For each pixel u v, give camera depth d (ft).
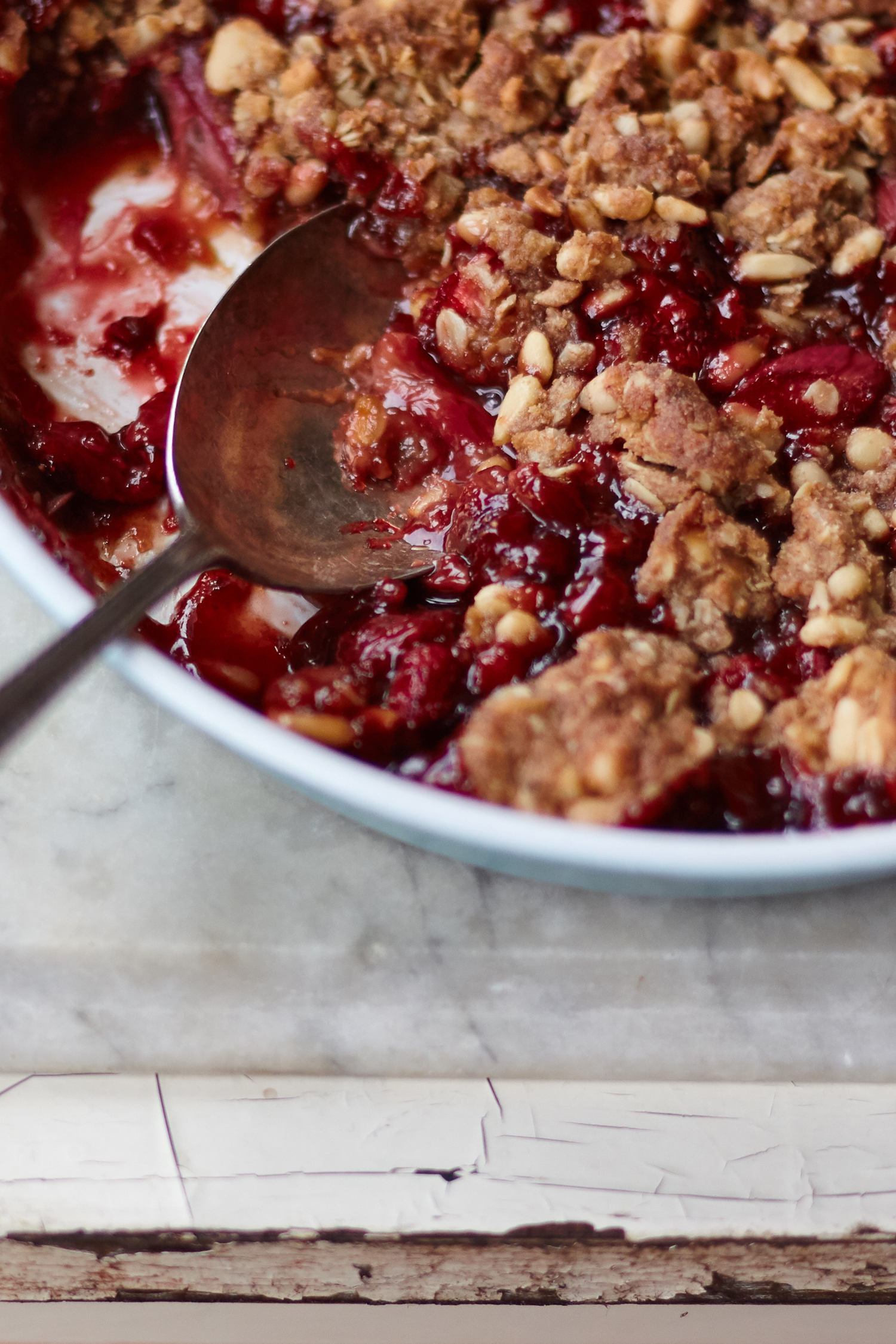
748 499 1.59
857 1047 1.59
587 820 1.48
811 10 1.76
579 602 1.54
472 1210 1.56
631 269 1.65
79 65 1.73
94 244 1.75
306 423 1.66
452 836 1.44
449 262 1.68
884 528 1.59
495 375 1.66
